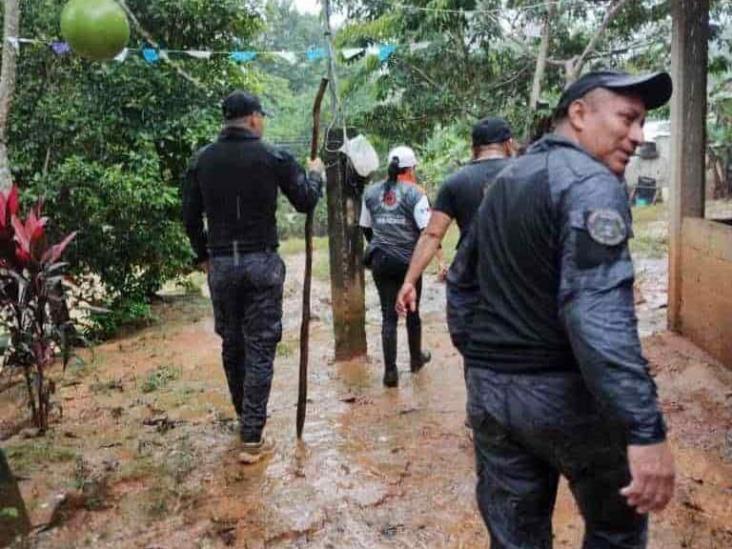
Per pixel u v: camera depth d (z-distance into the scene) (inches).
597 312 54.7
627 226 56.9
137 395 175.2
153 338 241.9
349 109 437.4
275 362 197.9
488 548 100.9
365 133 389.4
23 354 148.9
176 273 294.0
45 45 240.1
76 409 165.3
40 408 149.9
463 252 72.8
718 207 505.7
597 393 54.7
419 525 107.5
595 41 311.1
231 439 144.1
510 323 64.1
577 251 56.3
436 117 379.9
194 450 138.3
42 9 251.1
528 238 61.5
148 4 261.4
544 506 70.2
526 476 68.0
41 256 147.2
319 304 279.0
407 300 131.1
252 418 132.9
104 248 262.4
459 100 375.2
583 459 63.7
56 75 259.9
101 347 232.1
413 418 151.9
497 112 372.8
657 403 54.5
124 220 261.0
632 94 62.8
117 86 260.8
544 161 62.6
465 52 367.6
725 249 169.3
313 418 154.6
